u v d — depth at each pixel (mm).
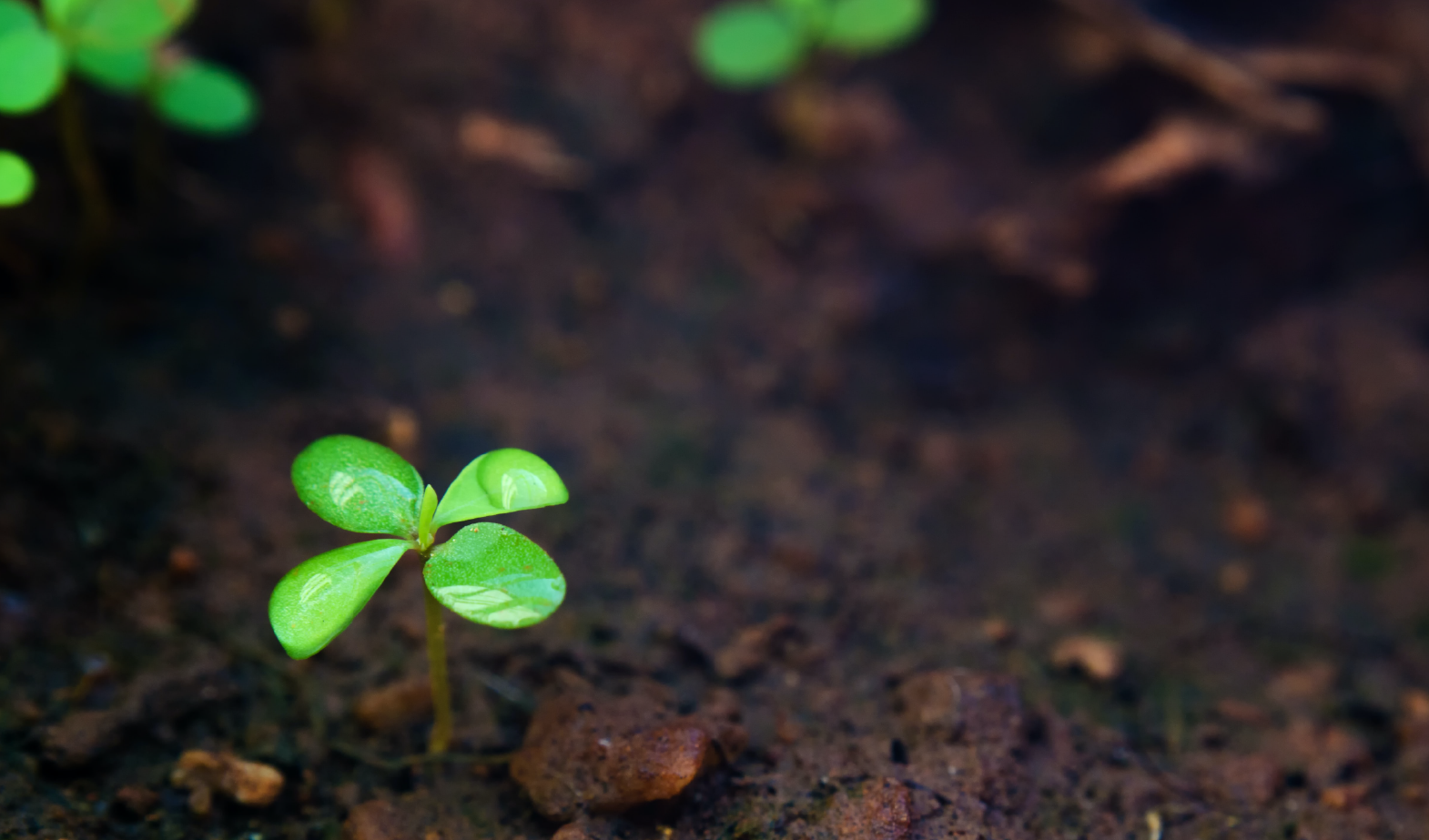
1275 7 396
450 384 336
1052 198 382
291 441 321
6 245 323
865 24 350
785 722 294
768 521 326
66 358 321
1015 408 361
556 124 382
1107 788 292
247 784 282
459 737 290
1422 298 376
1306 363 365
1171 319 376
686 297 368
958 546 331
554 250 366
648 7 407
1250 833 289
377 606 303
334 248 345
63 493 307
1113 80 387
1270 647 322
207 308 333
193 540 307
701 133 399
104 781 282
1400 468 347
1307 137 363
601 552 317
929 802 282
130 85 311
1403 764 302
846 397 352
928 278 375
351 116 358
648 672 299
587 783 280
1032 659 312
